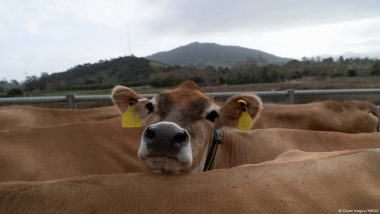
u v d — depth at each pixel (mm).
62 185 371
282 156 620
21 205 351
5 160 721
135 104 799
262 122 1286
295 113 1317
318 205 383
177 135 497
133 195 367
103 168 848
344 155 473
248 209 360
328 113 1336
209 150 741
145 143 501
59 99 1316
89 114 1203
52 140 818
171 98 685
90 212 349
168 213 354
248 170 416
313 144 929
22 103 1312
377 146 918
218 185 386
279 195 382
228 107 766
